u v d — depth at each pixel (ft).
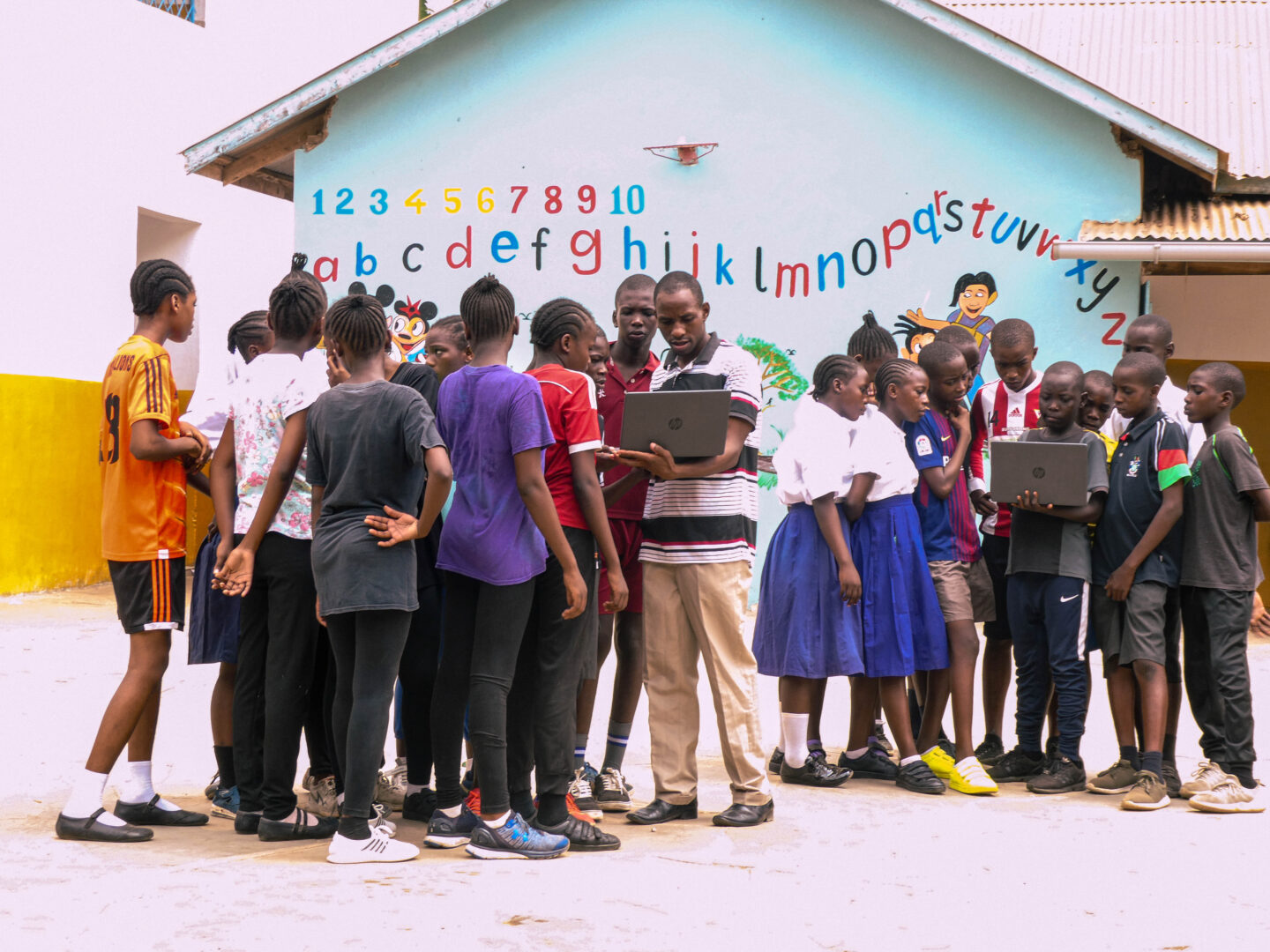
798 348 35.60
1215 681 17.30
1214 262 31.07
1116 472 17.61
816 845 14.32
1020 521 18.01
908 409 18.12
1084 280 33.83
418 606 14.06
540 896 12.14
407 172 37.68
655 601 15.42
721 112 35.91
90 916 11.33
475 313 14.05
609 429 17.66
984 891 12.64
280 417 14.51
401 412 13.19
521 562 13.55
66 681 24.25
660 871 13.15
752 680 15.35
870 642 17.38
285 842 14.19
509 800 14.15
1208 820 15.71
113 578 14.52
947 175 34.63
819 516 17.10
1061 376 17.67
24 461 37.47
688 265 36.24
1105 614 17.54
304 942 10.74
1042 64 32.50
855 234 35.24
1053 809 16.28
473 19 36.09
